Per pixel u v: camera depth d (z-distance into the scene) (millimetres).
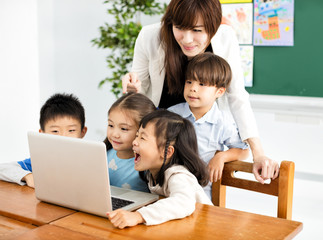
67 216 1169
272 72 3416
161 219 1101
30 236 1038
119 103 1465
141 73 1856
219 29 1714
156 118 1278
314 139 3500
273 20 3344
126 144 1476
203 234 1044
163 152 1284
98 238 1022
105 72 4246
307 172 3412
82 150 1112
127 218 1069
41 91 4219
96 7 4160
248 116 1626
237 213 1183
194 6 1432
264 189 1405
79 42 4285
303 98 3322
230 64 1697
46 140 1183
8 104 3717
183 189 1186
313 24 3205
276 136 3646
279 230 1074
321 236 2525
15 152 3828
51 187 1230
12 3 3666
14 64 3748
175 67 1657
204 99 1569
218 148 1700
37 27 3969
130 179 1518
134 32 3596
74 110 1634
